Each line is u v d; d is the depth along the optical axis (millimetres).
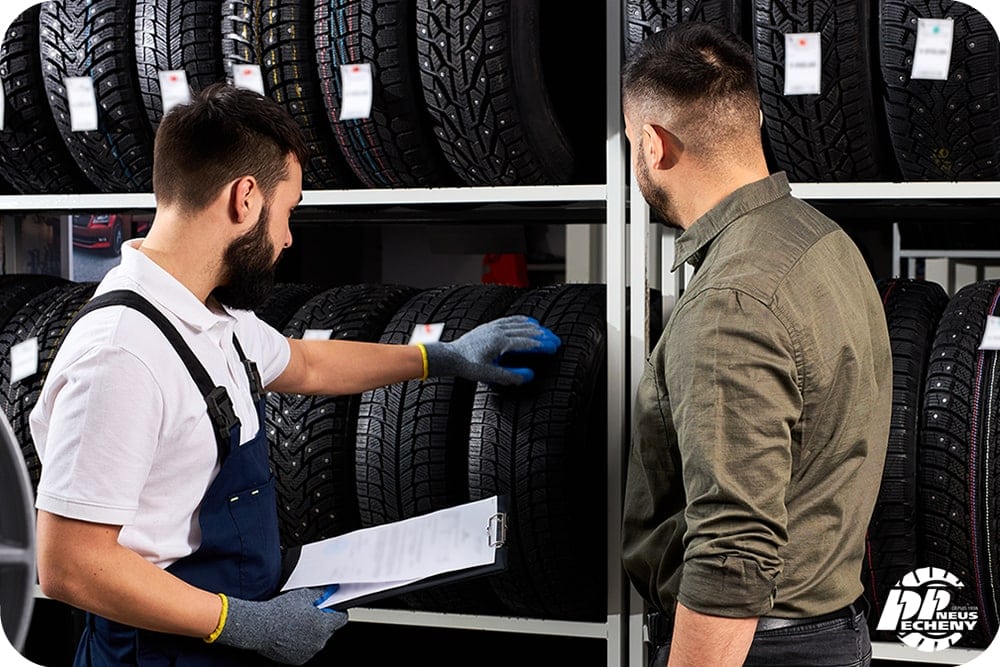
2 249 2846
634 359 1984
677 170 1520
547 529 1986
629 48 1902
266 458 1687
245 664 1627
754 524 1301
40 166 2316
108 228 2916
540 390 1990
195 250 1541
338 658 2863
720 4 1843
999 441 1859
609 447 1992
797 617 1467
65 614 2848
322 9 2010
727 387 1319
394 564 1695
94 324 1459
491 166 2018
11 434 1218
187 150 1497
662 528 1592
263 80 2080
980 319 1950
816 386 1374
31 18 2238
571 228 3709
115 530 1426
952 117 1802
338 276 3523
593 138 2260
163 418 1473
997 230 2867
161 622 1453
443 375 1983
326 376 1922
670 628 1716
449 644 2830
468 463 2037
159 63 2117
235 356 1653
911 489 1904
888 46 1802
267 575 1658
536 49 1930
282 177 1570
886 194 1884
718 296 1355
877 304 1560
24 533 1228
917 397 1932
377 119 2002
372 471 2080
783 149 1919
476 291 2242
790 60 1824
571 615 2119
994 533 1881
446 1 1909
